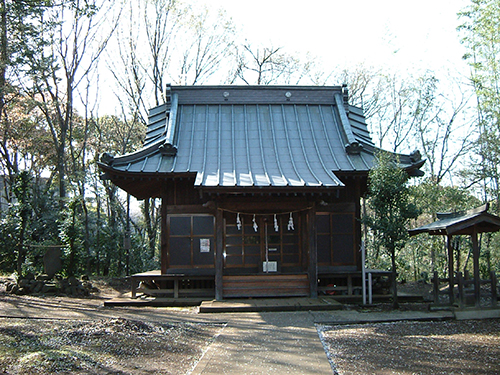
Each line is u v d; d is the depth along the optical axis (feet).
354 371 19.33
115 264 76.48
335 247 44.06
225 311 35.27
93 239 71.00
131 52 85.61
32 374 18.62
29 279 46.44
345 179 44.88
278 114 51.62
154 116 53.52
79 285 47.16
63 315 33.19
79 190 68.28
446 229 31.32
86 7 47.26
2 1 41.63
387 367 19.89
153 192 51.47
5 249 60.29
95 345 23.79
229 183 37.19
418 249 62.39
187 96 52.90
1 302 39.22
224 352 22.30
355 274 42.63
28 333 25.96
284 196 39.70
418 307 36.24
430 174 90.33
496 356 21.59
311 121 50.57
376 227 35.24
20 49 45.14
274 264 42.96
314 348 23.08
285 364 20.08
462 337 25.77
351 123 51.62
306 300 38.32
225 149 45.39
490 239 57.16
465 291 32.63
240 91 53.21
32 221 60.59
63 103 77.71
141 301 39.78
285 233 44.47
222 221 39.40
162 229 43.60
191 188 44.11
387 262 52.75
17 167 86.17
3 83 47.52
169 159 43.29
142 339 25.40
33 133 82.43
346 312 34.63
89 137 90.68
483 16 53.11
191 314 34.76
